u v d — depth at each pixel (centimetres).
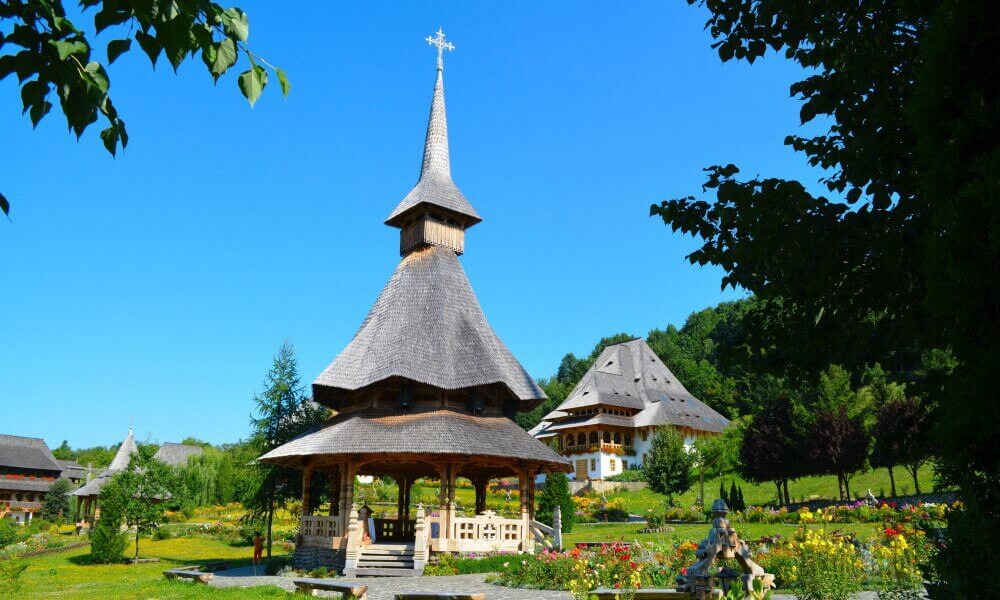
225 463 8306
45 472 9369
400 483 3231
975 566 413
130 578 2700
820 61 710
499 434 2631
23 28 427
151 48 455
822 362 687
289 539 4669
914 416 610
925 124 454
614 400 7281
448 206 3180
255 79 501
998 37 427
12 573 1988
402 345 2748
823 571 1299
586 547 2347
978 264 403
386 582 2077
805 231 632
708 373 10075
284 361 3600
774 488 5438
